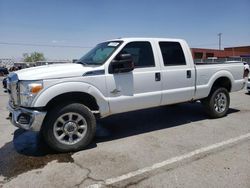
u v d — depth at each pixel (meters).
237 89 6.73
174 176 3.31
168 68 5.22
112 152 4.18
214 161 3.75
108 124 5.94
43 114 3.90
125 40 4.80
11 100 4.36
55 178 3.31
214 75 6.07
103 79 4.40
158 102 5.14
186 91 5.54
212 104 6.14
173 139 4.78
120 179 3.26
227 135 4.96
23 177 3.35
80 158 3.95
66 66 4.46
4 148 4.44
